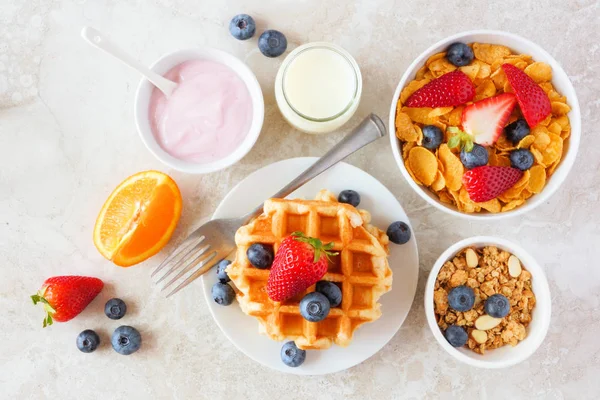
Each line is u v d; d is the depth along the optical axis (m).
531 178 0.60
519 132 0.59
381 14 0.66
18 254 0.66
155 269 0.65
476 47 0.61
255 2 0.66
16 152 0.66
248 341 0.62
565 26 0.66
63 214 0.66
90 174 0.66
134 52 0.66
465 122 0.59
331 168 0.63
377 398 0.66
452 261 0.62
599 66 0.66
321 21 0.66
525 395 0.66
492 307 0.60
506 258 0.62
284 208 0.59
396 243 0.62
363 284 0.58
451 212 0.60
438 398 0.66
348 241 0.58
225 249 0.62
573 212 0.66
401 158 0.60
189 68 0.63
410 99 0.60
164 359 0.66
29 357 0.66
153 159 0.66
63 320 0.65
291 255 0.55
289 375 0.66
